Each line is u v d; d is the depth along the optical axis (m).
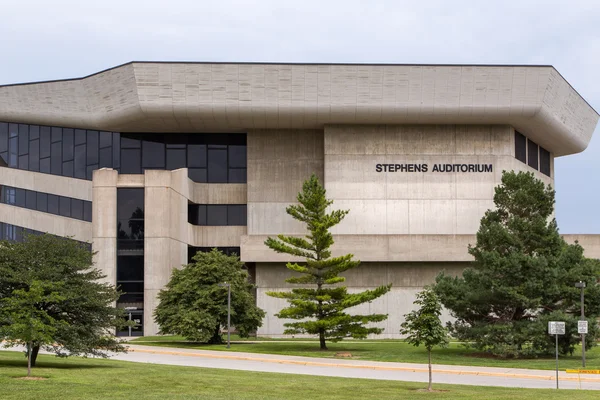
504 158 62.03
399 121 60.56
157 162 65.12
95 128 64.00
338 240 59.19
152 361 35.56
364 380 27.39
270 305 59.72
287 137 64.56
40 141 67.62
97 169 64.94
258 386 23.89
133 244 58.34
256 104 58.34
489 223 40.91
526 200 40.12
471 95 58.66
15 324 24.05
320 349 42.91
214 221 65.81
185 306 47.59
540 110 59.47
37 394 19.47
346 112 58.81
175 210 60.03
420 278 60.00
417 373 31.64
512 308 39.16
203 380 25.05
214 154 66.00
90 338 28.23
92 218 59.81
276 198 64.25
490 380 29.09
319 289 43.12
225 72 58.03
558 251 39.59
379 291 42.72
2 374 23.72
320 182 64.25
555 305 39.28
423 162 61.97
